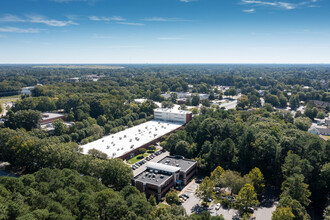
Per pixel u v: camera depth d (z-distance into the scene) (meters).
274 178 113.88
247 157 120.56
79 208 74.50
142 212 76.12
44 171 95.81
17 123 187.88
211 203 103.81
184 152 138.50
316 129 194.00
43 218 67.00
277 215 79.88
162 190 108.19
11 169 137.25
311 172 104.69
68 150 123.25
